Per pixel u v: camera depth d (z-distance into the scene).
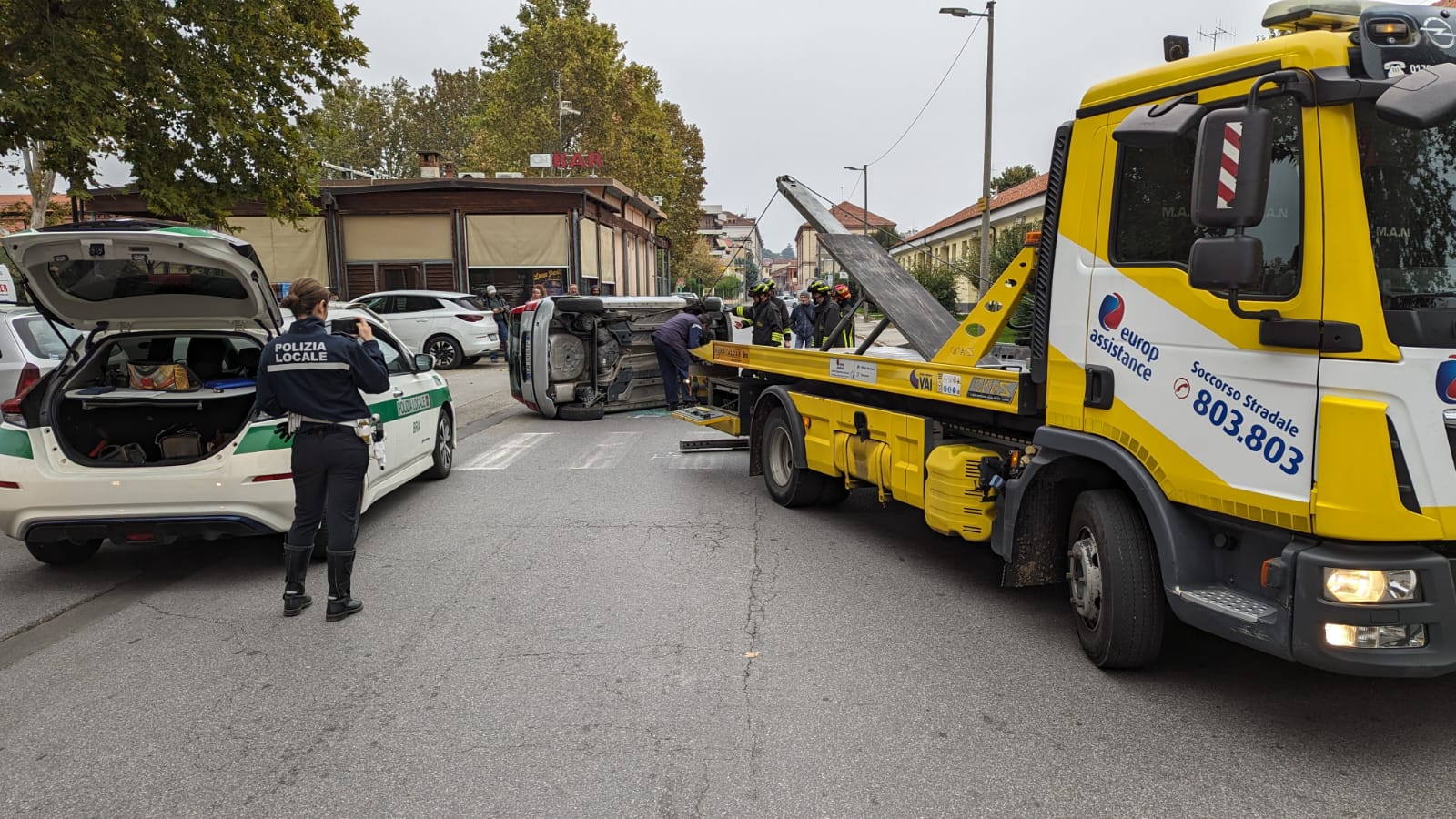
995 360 6.06
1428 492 3.04
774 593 5.41
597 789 3.23
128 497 5.41
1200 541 3.75
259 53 11.63
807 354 7.27
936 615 5.04
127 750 3.57
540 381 12.78
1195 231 3.61
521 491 8.38
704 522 7.20
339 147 68.00
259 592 5.57
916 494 5.75
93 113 9.57
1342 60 3.17
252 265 5.48
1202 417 3.58
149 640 4.76
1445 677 4.14
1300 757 3.42
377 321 7.67
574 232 26.34
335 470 5.01
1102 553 4.11
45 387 5.63
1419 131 3.20
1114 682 4.12
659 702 3.94
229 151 11.76
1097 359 4.12
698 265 71.38
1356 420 3.04
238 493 5.50
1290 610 3.24
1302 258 3.20
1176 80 3.75
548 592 5.46
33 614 5.20
